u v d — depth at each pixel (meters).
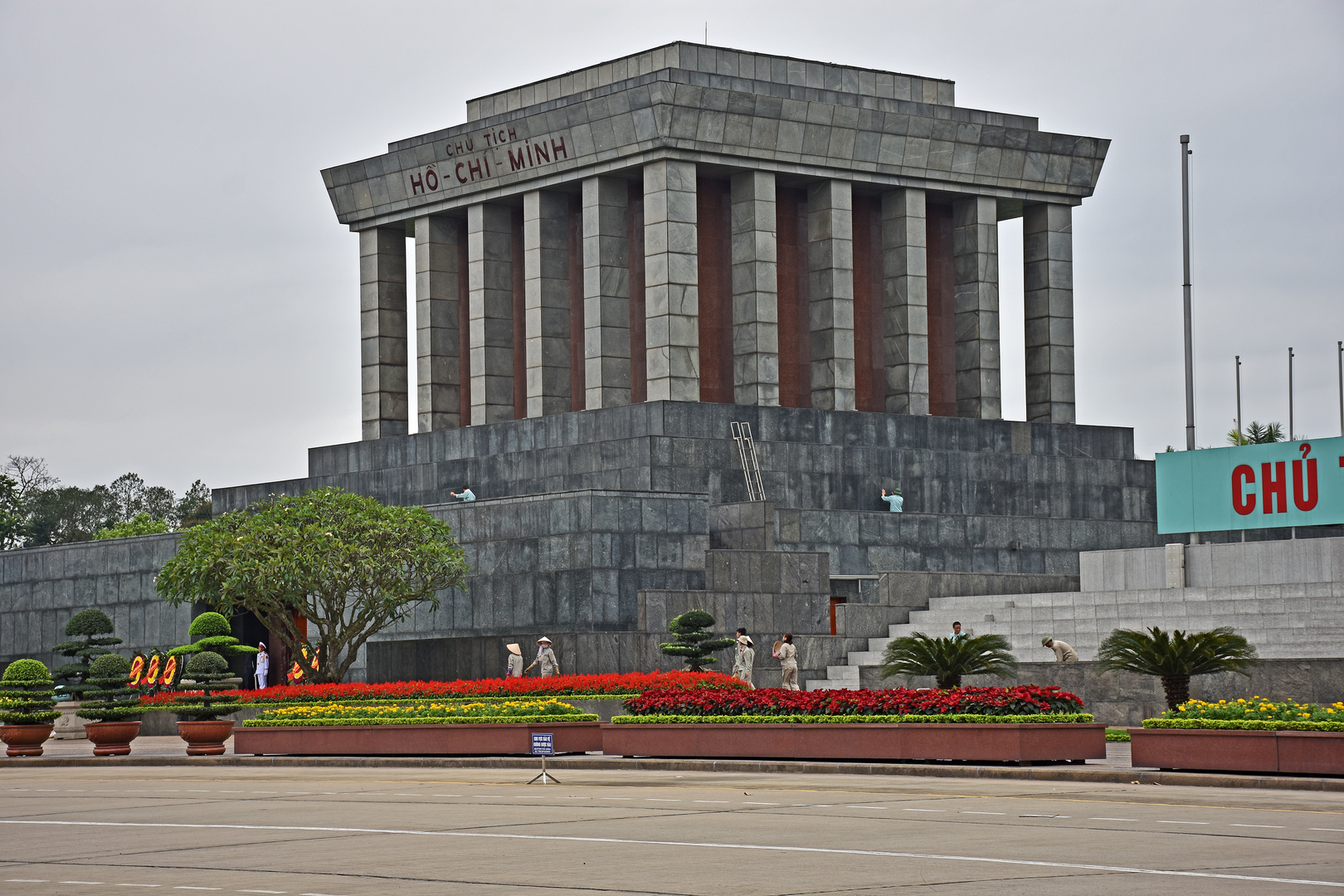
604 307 65.12
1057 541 65.81
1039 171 70.62
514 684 45.16
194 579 52.38
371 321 72.88
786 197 68.81
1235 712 28.11
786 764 31.89
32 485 143.25
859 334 69.75
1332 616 44.56
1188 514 51.72
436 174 70.06
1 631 75.44
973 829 20.84
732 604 52.66
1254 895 15.28
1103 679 40.88
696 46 66.75
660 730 34.75
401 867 17.94
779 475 62.25
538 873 17.31
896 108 68.75
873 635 54.19
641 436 60.78
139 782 32.00
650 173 64.06
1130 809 23.20
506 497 59.09
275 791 28.72
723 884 16.33
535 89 71.00
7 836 22.00
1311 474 49.16
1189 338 57.56
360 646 58.62
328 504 53.72
